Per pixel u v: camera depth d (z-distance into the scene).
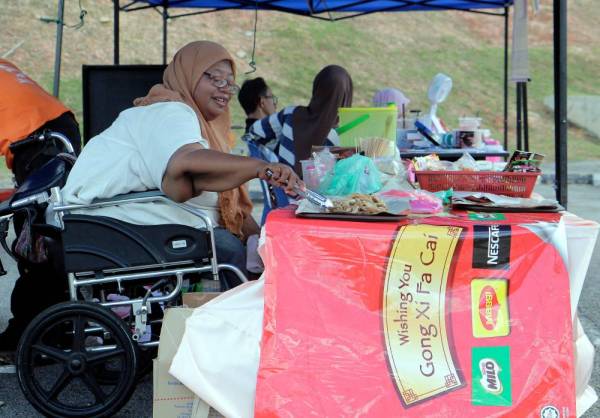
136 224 3.12
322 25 19.69
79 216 3.10
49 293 3.84
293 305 2.54
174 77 3.47
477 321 2.51
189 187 2.96
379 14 20.72
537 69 19.39
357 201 2.62
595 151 15.72
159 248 3.12
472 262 2.50
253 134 4.75
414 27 20.48
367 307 2.53
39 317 3.07
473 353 2.51
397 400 2.52
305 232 2.53
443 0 8.34
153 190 3.14
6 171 12.07
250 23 19.16
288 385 2.54
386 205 2.64
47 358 3.44
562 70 4.68
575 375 2.74
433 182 3.06
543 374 2.49
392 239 2.50
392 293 2.52
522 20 6.96
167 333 2.77
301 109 4.57
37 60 16.09
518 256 2.50
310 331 2.54
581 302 5.34
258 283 2.67
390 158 3.26
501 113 16.92
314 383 2.53
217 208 3.48
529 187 2.99
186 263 3.15
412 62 18.78
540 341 2.50
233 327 2.64
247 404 2.63
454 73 18.48
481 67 18.95
